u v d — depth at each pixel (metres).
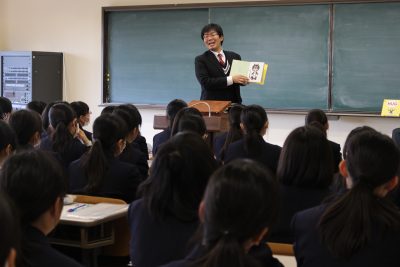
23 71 7.05
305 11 5.99
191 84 6.61
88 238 2.58
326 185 2.17
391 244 1.53
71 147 3.42
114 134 2.86
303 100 6.10
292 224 1.71
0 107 4.59
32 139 3.06
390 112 5.68
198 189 1.72
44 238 1.46
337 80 5.95
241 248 1.04
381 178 1.61
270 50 6.17
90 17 7.11
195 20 6.50
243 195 1.06
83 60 7.18
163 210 1.73
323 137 2.18
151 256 1.76
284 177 2.19
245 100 6.32
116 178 2.80
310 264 1.62
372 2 5.75
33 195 1.44
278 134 6.26
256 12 6.19
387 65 5.77
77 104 4.58
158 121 4.36
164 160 1.72
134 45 6.84
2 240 0.85
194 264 1.08
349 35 5.86
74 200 2.71
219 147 3.89
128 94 6.93
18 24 7.53
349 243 1.52
